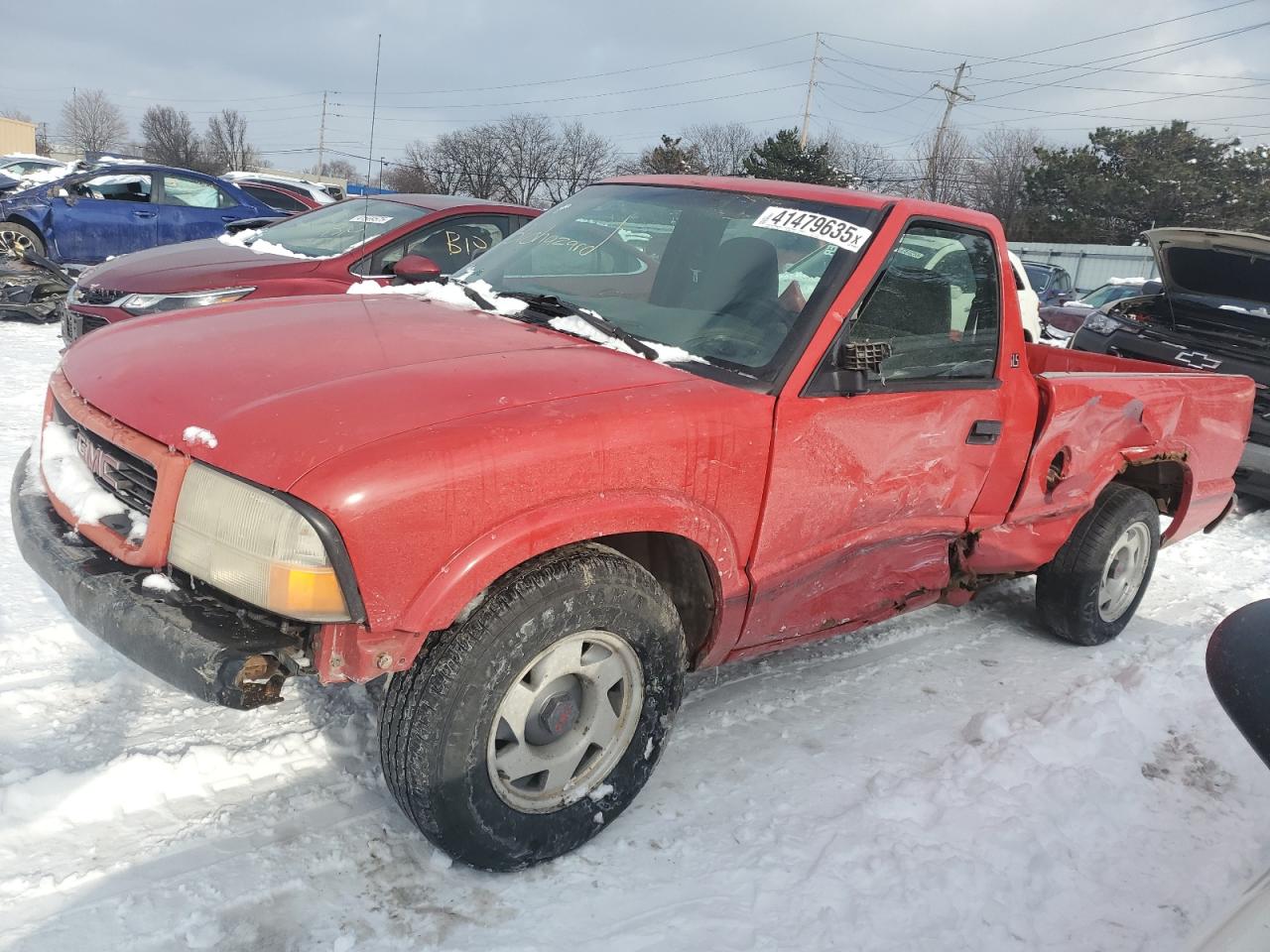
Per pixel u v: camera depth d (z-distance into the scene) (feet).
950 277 11.05
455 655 7.29
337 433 7.13
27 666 10.37
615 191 12.55
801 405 9.20
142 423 7.76
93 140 328.90
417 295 11.64
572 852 8.55
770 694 12.01
